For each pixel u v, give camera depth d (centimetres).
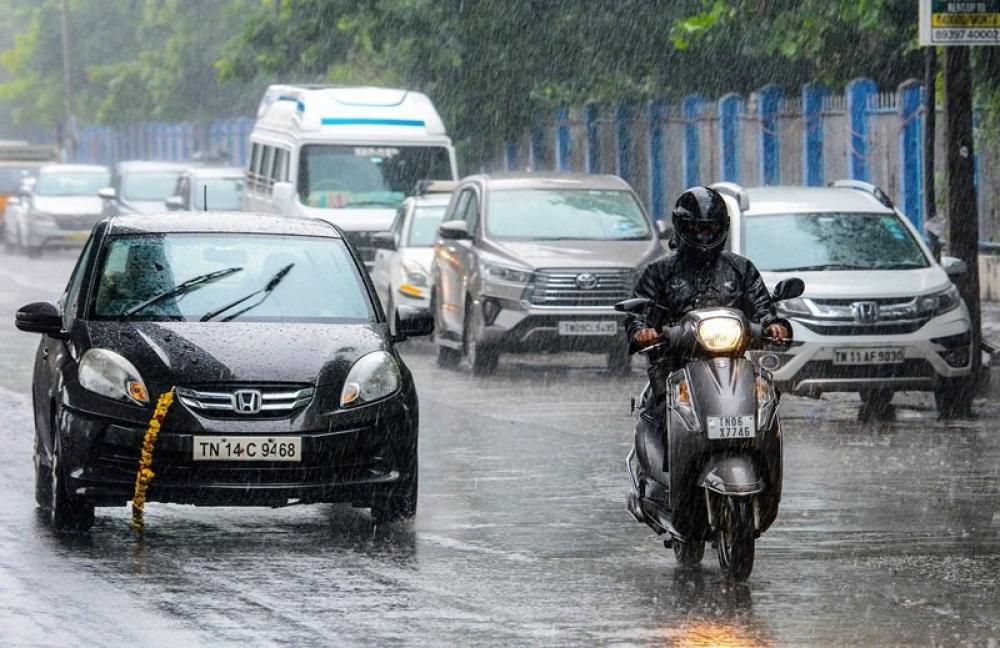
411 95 6981
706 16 6166
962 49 4238
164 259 2753
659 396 2252
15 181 13100
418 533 2542
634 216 5169
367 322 2694
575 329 4853
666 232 5022
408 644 1862
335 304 2714
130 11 16112
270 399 2470
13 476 3075
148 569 2262
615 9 7700
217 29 14012
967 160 4238
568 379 4819
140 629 1927
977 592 2116
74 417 2477
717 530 2159
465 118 8250
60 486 2495
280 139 7006
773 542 2455
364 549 2411
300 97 6925
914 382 3797
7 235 11788
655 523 2300
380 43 8169
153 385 2464
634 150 8456
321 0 8556
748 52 7056
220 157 10781
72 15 16575
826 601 2072
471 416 3969
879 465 3173
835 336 3775
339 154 6775
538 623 1962
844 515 2670
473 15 7950
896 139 6328
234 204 9106
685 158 7919
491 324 4881
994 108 5566
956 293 3884
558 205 5150
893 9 5619
